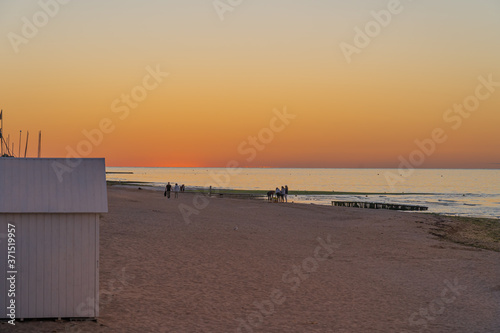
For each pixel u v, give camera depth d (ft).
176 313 46.26
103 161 43.14
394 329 44.60
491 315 50.44
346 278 65.16
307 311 49.29
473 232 129.29
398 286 62.28
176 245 79.56
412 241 103.45
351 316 48.24
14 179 40.32
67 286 39.65
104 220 99.14
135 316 44.32
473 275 70.90
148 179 622.13
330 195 298.76
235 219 122.52
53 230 39.32
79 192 40.32
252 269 67.05
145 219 107.34
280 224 118.62
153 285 55.88
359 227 122.11
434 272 72.02
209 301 51.06
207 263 68.64
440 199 285.23
